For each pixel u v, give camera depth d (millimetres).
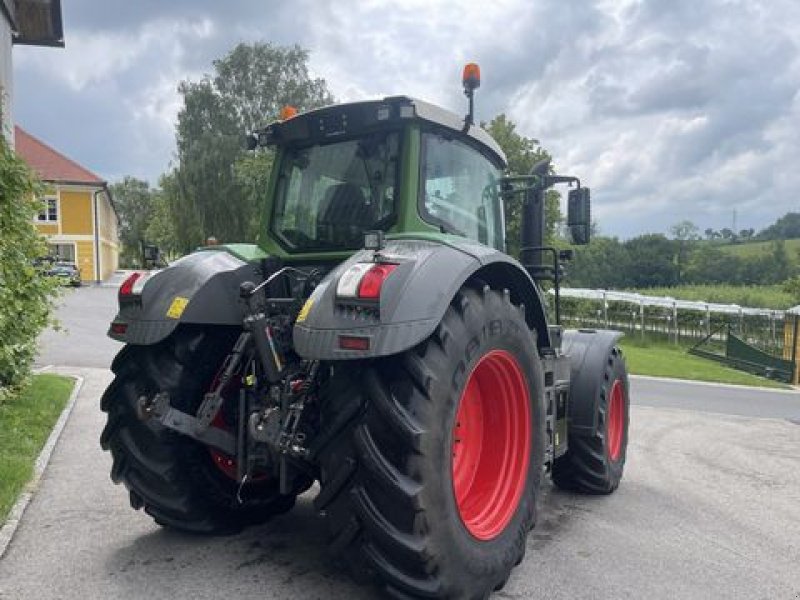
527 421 3383
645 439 7297
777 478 5684
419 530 2623
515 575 3432
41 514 4023
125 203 87875
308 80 39875
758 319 22953
